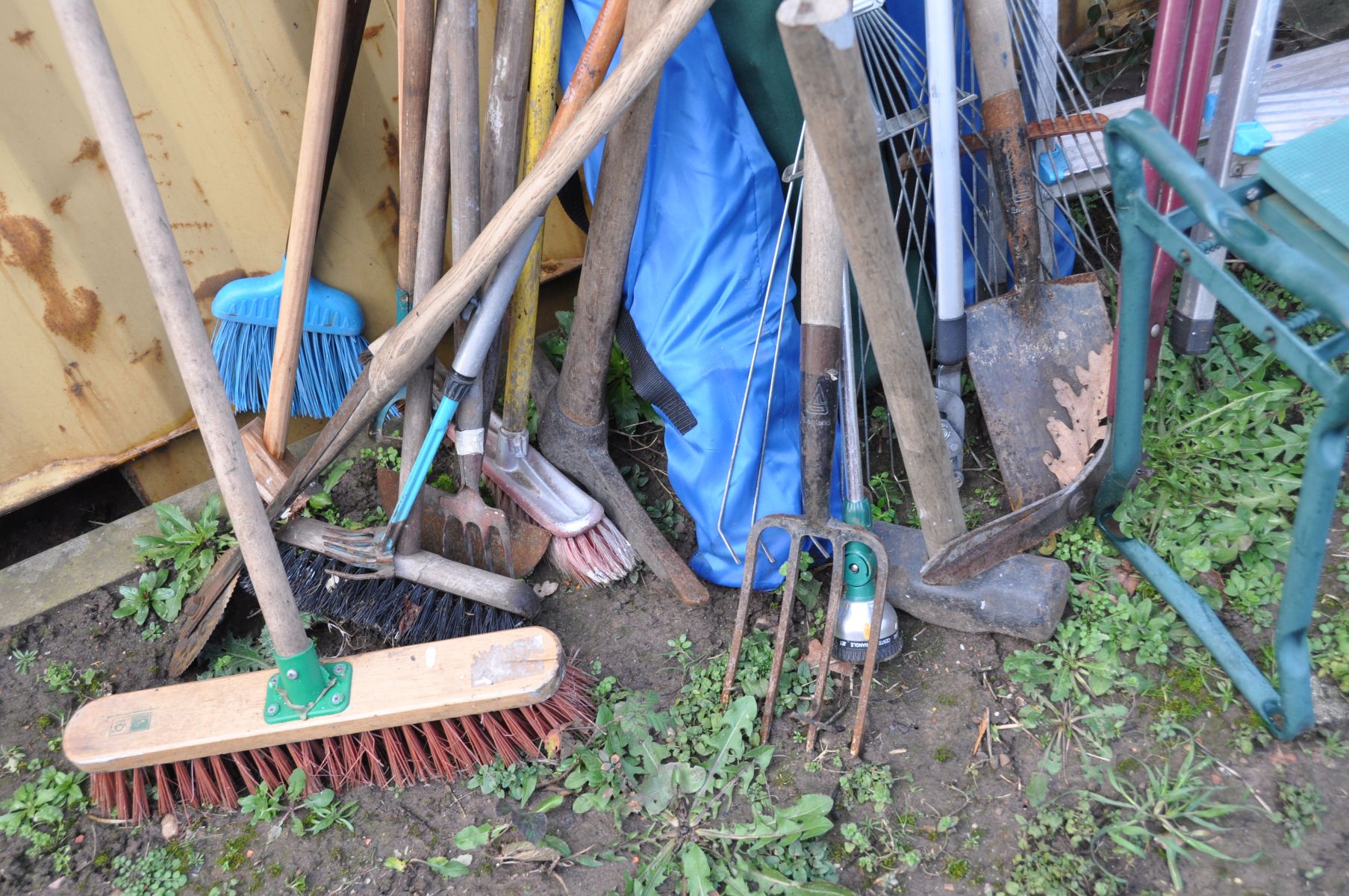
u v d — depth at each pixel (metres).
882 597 1.87
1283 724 1.74
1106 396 2.12
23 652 2.26
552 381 2.51
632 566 2.28
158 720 1.85
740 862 1.76
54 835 1.96
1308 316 1.49
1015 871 1.69
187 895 1.86
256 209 2.45
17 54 2.05
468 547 2.23
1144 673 1.92
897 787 1.86
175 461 2.71
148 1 2.11
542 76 2.02
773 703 1.96
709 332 2.09
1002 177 2.08
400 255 2.20
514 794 1.93
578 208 2.40
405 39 1.98
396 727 1.90
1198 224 2.14
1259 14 2.02
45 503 2.85
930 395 1.74
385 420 2.65
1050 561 2.02
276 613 1.73
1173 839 1.69
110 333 2.40
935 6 1.85
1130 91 3.02
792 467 2.15
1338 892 1.58
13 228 2.17
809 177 1.74
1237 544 2.00
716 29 2.07
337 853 1.89
